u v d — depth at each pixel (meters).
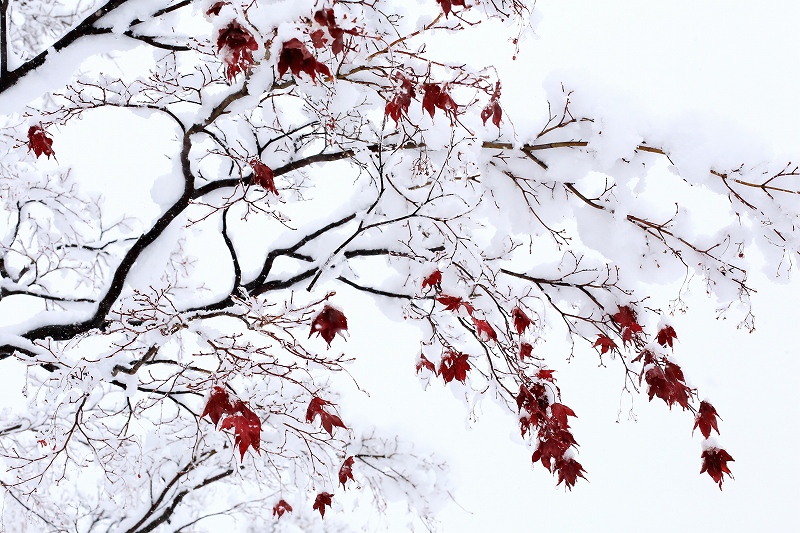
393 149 3.76
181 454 5.45
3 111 3.55
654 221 3.95
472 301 3.91
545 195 4.00
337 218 3.98
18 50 5.08
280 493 5.36
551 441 3.39
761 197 3.66
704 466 3.61
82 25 3.41
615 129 3.59
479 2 3.16
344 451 4.34
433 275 3.50
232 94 3.29
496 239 4.12
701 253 3.88
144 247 3.88
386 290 4.08
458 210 3.82
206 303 3.94
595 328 4.06
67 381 3.35
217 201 3.90
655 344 3.74
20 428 4.91
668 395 3.54
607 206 3.92
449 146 3.56
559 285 4.13
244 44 2.39
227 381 3.20
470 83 2.99
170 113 3.59
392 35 3.76
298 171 4.71
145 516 5.32
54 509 5.57
